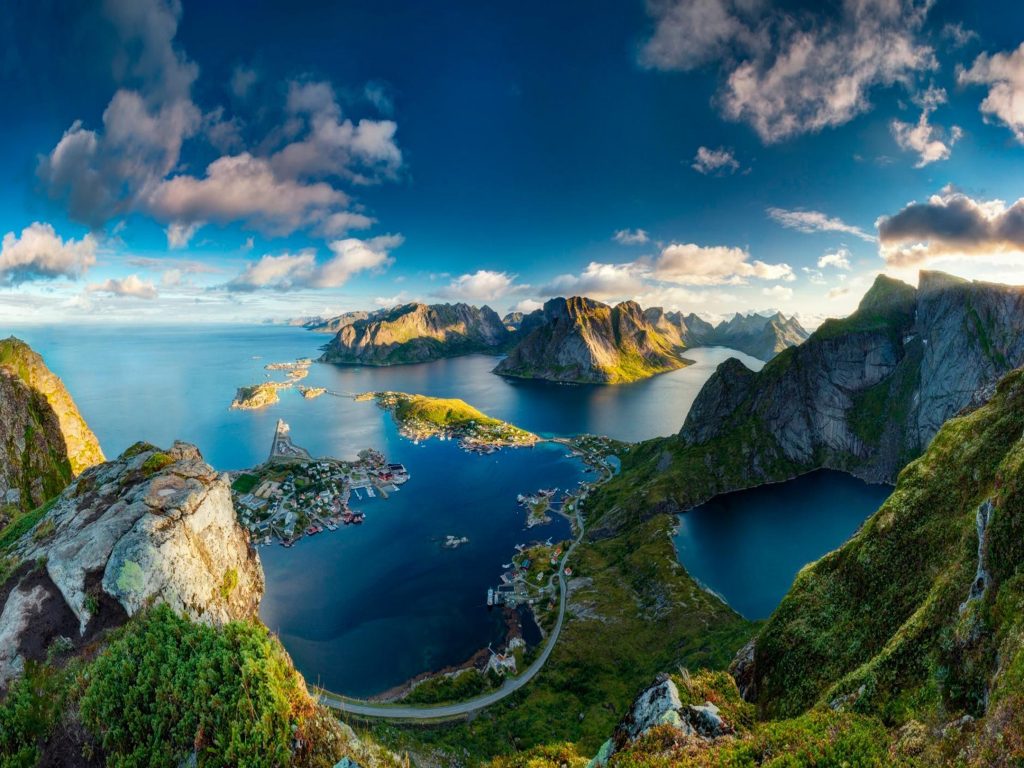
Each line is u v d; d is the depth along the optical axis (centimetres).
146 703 3316
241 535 5988
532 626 14512
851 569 5309
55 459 11531
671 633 13225
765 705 4766
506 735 9675
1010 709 2088
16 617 4175
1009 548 3108
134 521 4841
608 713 10156
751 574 18125
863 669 3672
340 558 18612
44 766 3161
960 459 5284
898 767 2294
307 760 3181
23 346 12656
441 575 17462
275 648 3766
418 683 11956
